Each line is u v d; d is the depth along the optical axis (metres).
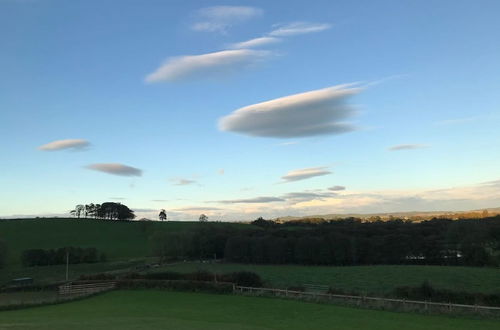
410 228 99.38
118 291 57.03
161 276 61.94
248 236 110.69
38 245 122.56
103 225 151.75
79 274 90.06
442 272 72.81
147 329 27.36
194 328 28.41
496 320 31.97
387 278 70.25
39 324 29.72
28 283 74.19
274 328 29.72
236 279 55.91
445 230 93.06
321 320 33.19
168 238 113.69
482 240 82.06
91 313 39.25
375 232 101.62
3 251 100.38
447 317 33.47
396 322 31.67
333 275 76.44
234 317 35.56
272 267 92.00
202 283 53.62
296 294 46.03
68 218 156.50
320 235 104.19
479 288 57.94
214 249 117.06
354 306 39.19
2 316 37.44
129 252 122.50
